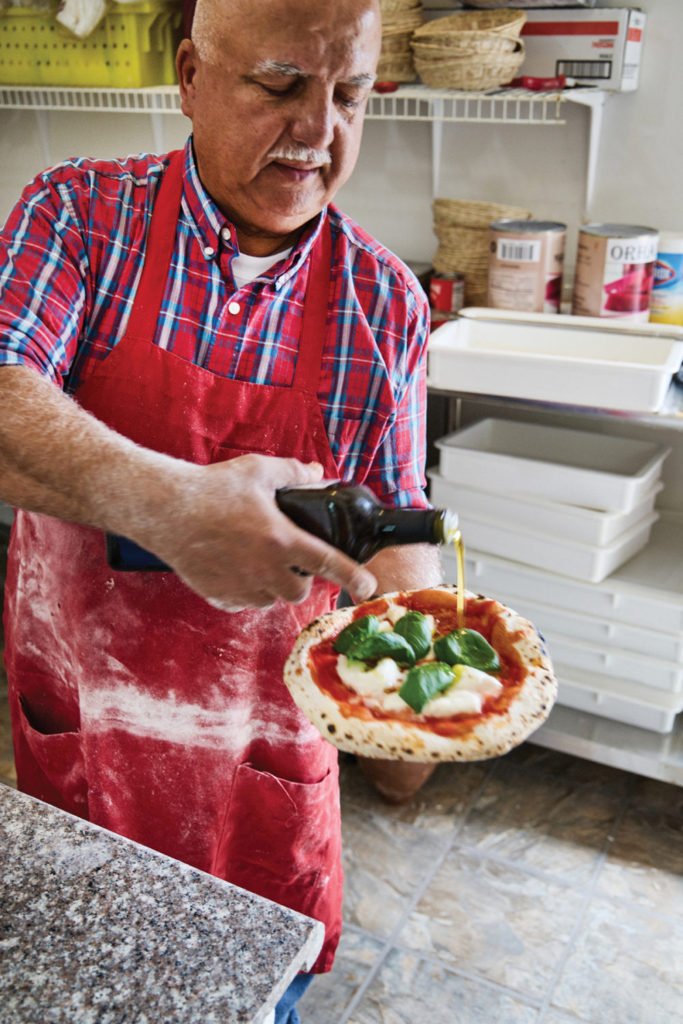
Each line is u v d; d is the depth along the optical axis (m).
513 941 1.93
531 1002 1.80
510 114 2.33
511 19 2.08
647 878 2.10
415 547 1.31
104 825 1.46
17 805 0.93
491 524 2.21
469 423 2.66
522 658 1.01
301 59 1.01
